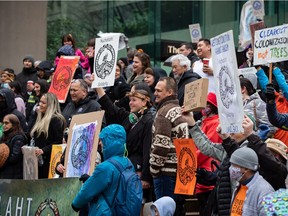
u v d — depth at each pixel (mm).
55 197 12164
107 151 10602
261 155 10117
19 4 24938
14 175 14250
